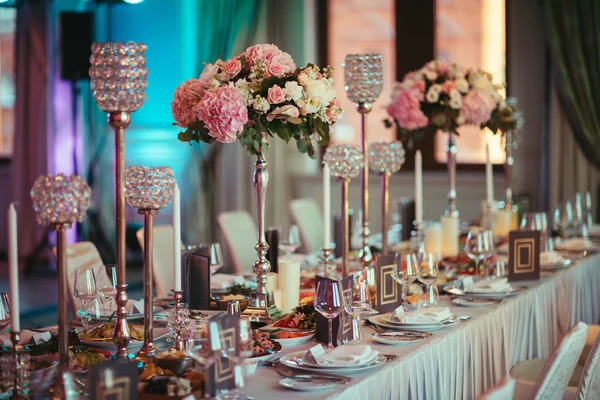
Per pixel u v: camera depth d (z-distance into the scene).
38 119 8.21
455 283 3.35
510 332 3.15
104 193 8.04
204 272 2.77
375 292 2.87
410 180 7.55
